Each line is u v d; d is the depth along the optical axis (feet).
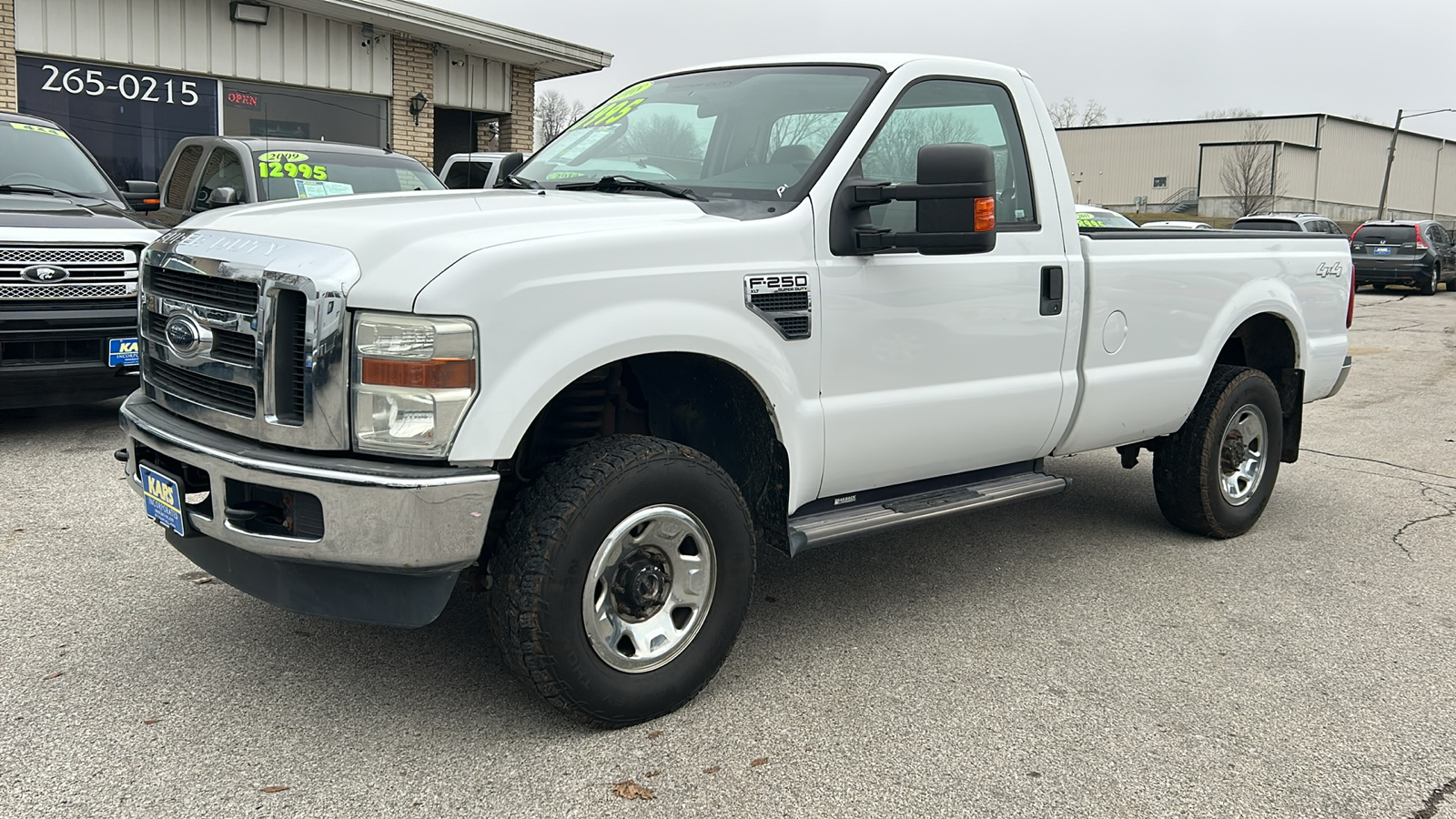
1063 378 13.58
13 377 18.90
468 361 8.55
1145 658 12.03
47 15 40.47
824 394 11.07
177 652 11.32
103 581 13.32
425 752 9.41
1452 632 13.04
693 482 9.93
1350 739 10.18
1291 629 13.06
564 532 9.12
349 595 9.18
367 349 8.60
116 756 9.18
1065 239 13.53
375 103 51.72
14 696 10.23
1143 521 17.95
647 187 11.60
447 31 50.72
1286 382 17.65
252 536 9.00
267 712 10.07
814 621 12.94
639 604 9.78
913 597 13.89
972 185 10.23
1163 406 15.24
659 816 8.52
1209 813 8.83
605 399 11.10
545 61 57.31
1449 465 22.91
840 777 9.20
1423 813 8.91
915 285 11.67
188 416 9.98
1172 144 222.89
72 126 42.06
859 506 12.25
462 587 13.47
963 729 10.16
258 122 47.55
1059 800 8.96
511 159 14.26
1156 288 14.71
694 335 9.77
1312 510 19.02
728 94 12.82
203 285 9.75
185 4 44.09
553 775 9.08
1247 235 16.43
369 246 8.87
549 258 8.95
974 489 13.26
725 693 10.82
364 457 8.76
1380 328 53.93
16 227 18.88
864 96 11.76
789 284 10.55
